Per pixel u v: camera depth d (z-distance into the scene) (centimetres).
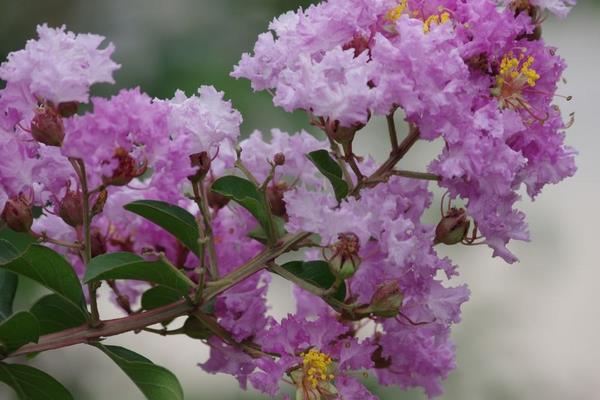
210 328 94
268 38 95
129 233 97
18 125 91
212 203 97
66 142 89
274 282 134
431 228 94
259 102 132
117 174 90
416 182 94
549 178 94
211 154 93
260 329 95
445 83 91
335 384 93
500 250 94
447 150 92
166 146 90
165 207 93
